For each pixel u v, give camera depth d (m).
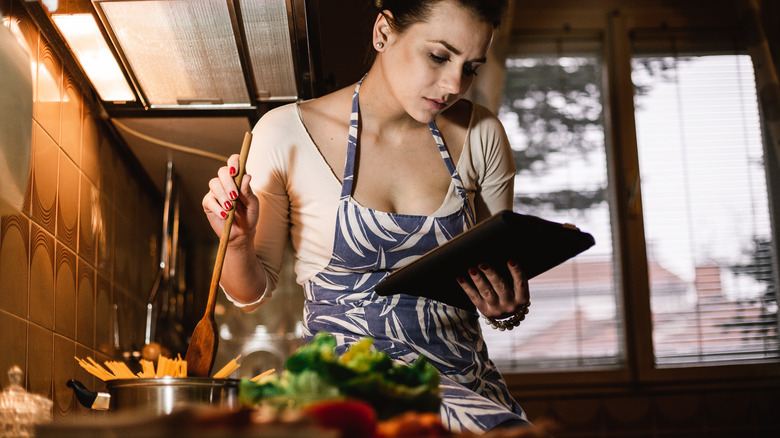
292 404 0.72
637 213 3.02
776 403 2.87
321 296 1.33
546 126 3.15
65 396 1.50
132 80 1.67
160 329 2.13
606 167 3.12
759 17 3.13
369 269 1.33
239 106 1.80
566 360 2.96
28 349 1.29
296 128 1.39
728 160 3.12
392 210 1.37
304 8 1.52
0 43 1.02
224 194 1.24
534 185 3.10
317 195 1.36
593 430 2.84
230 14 1.50
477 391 1.30
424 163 1.41
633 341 2.94
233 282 1.34
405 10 1.29
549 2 3.22
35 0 1.33
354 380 0.73
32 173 1.33
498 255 1.15
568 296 3.02
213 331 1.22
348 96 1.44
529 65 3.20
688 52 3.20
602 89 3.19
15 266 1.23
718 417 2.86
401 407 0.75
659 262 3.04
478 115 1.51
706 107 3.16
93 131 1.75
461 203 1.40
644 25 3.20
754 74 3.16
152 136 1.92
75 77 1.62
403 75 1.30
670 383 2.90
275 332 2.72
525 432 0.63
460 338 1.32
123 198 2.02
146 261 2.29
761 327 2.98
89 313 1.69
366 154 1.39
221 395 1.09
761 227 3.07
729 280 3.02
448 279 1.21
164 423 0.52
